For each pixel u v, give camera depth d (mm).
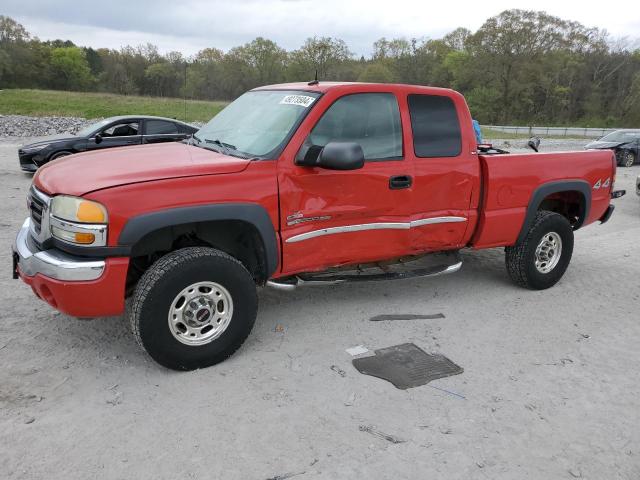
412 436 3148
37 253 3490
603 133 55094
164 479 2713
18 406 3250
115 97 48531
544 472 2916
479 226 5047
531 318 4980
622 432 3305
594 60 77000
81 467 2766
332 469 2836
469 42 75438
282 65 65500
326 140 4137
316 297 5238
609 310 5289
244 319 3867
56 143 11156
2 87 83500
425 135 4602
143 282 3525
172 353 3619
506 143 32062
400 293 5445
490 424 3307
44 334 4168
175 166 3656
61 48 86938
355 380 3729
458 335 4535
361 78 69312
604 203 6000
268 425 3180
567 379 3904
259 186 3801
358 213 4293
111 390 3471
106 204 3299
